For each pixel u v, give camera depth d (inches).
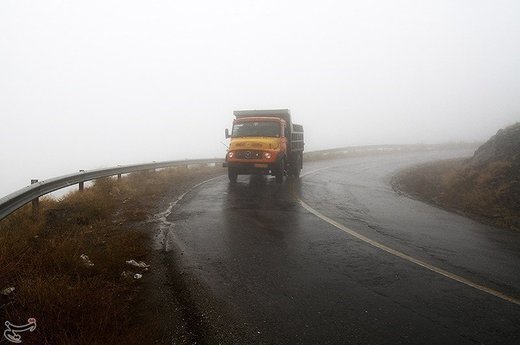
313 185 537.0
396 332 127.3
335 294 159.2
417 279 178.5
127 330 123.6
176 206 365.1
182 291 160.9
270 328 129.3
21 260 172.9
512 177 402.9
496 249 235.8
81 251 196.2
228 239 245.1
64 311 125.6
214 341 120.6
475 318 138.9
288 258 207.6
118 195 407.5
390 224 300.2
